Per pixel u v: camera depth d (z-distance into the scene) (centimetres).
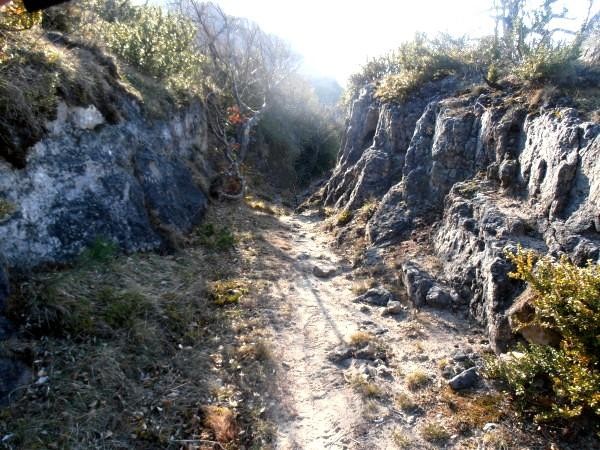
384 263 805
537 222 600
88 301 494
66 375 414
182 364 484
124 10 1341
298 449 403
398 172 1080
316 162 2309
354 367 525
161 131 957
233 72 1945
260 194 1577
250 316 615
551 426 407
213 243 838
